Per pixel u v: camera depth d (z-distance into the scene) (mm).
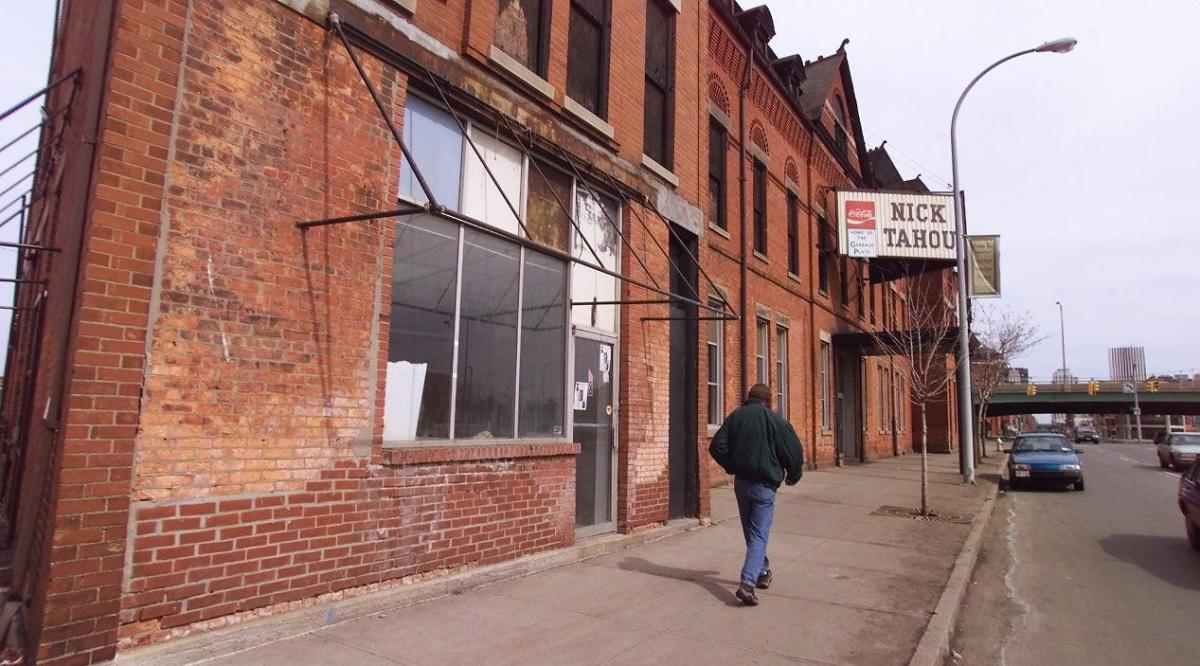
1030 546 10219
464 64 6578
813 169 20703
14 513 6559
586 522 8211
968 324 21609
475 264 6758
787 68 19266
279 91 5016
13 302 8188
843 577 7227
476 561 6379
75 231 4191
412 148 6195
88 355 3963
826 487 15414
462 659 4539
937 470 21281
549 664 4539
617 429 8758
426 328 6172
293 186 5062
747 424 6371
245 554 4637
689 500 10203
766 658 4852
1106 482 21375
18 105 4449
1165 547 10195
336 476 5219
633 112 9273
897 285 30438
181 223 4414
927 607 6199
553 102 7703
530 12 7719
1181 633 6141
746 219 15703
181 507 4328
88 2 5250
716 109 14695
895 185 35938
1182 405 64875
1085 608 6918
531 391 7398
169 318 4332
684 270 10609
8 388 8891
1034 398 60562
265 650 4496
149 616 4160
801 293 19406
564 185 8062
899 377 31438
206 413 4480
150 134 4285
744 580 6047
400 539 5684
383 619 5215
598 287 8586
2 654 3900
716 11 14719
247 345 4723
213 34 4641
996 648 5746
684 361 10500
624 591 6328
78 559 3871
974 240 20578
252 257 4785
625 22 9250
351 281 5402
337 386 5262
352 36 5539
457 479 6230
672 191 10070
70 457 3867
